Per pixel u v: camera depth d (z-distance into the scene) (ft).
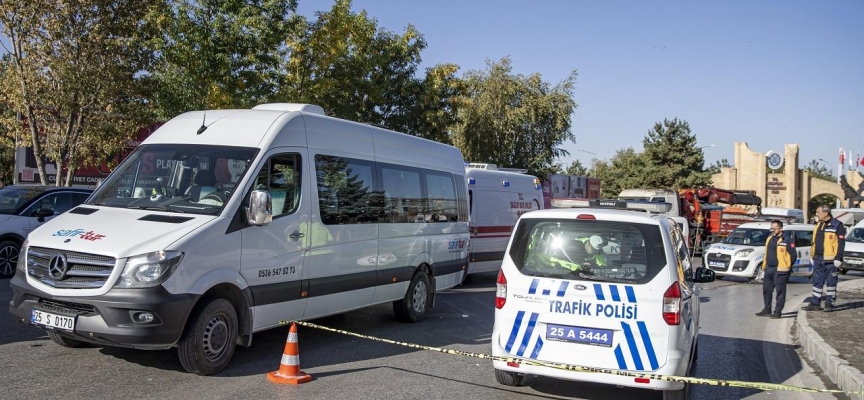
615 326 19.26
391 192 31.94
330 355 26.09
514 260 20.94
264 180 24.06
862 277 79.66
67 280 20.33
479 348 28.81
